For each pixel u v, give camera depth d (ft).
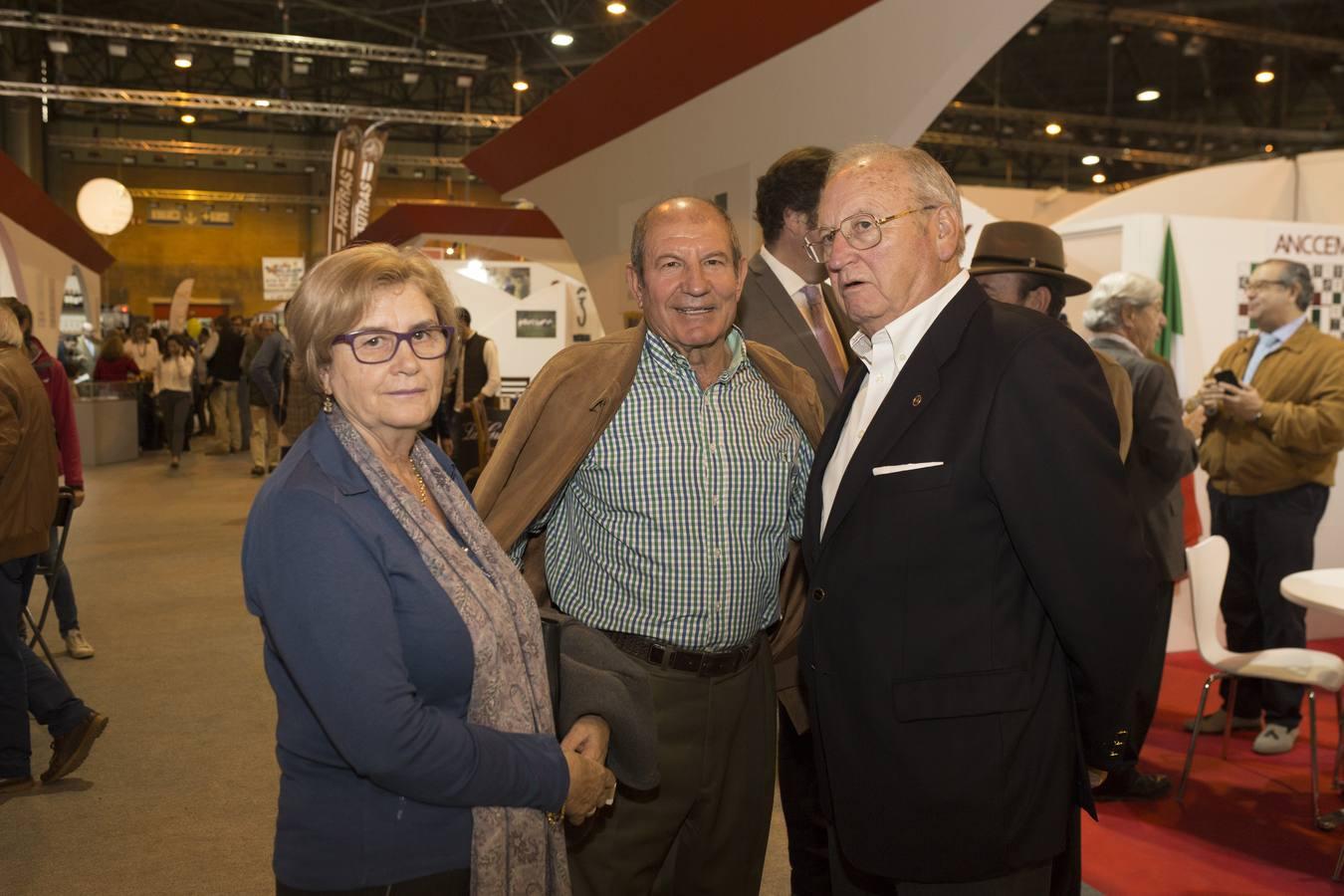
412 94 74.90
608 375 6.06
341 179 41.06
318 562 3.95
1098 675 4.87
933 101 9.16
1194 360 15.51
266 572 4.02
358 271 4.28
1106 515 4.71
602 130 16.08
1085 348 5.06
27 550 10.27
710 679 6.06
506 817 4.44
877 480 5.03
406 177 83.41
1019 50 54.54
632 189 15.80
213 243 82.48
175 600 18.69
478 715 4.35
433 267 4.53
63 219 40.83
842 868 5.76
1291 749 12.11
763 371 6.57
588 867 6.02
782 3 10.89
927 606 4.91
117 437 41.55
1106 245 16.17
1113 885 8.86
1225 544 11.22
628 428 6.03
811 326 7.63
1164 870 9.14
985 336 5.05
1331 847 9.59
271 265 61.16
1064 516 4.70
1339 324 16.31
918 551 4.90
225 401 45.19
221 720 12.67
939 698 4.87
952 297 5.24
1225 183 23.25
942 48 8.88
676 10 12.42
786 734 7.66
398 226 37.68
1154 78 58.13
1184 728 12.87
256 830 9.66
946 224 5.24
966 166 79.25
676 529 5.94
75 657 15.17
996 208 30.30
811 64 10.69
